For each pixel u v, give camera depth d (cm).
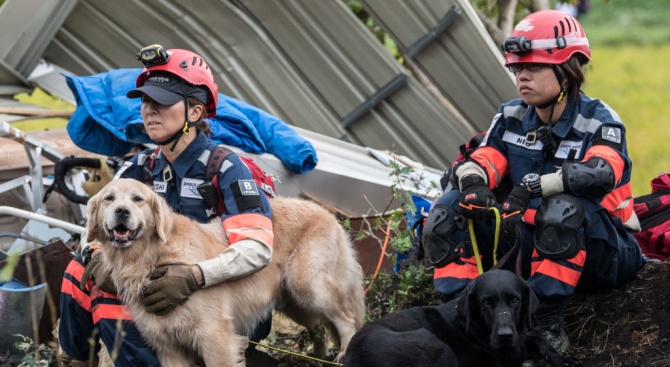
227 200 504
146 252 470
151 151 538
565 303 498
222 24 965
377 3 946
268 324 557
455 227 514
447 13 923
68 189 676
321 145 833
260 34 966
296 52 970
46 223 621
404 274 610
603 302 530
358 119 984
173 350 484
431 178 816
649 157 1459
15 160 746
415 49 952
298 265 538
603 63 2402
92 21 954
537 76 492
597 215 491
